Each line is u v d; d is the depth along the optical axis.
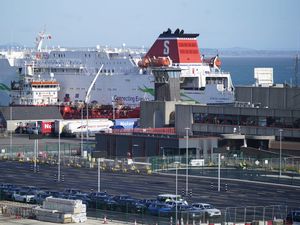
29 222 195.62
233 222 191.38
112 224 192.00
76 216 195.12
